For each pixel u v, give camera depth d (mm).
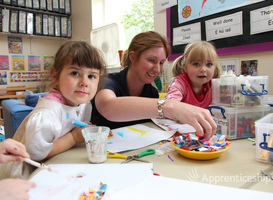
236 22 1298
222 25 1372
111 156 551
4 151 460
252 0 1212
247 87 688
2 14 2305
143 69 967
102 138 515
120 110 651
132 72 1035
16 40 2680
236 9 1292
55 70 683
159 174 444
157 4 1814
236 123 683
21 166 512
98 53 686
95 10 2574
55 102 658
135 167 469
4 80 2633
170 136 718
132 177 424
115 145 632
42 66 2908
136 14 2324
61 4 2727
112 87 948
